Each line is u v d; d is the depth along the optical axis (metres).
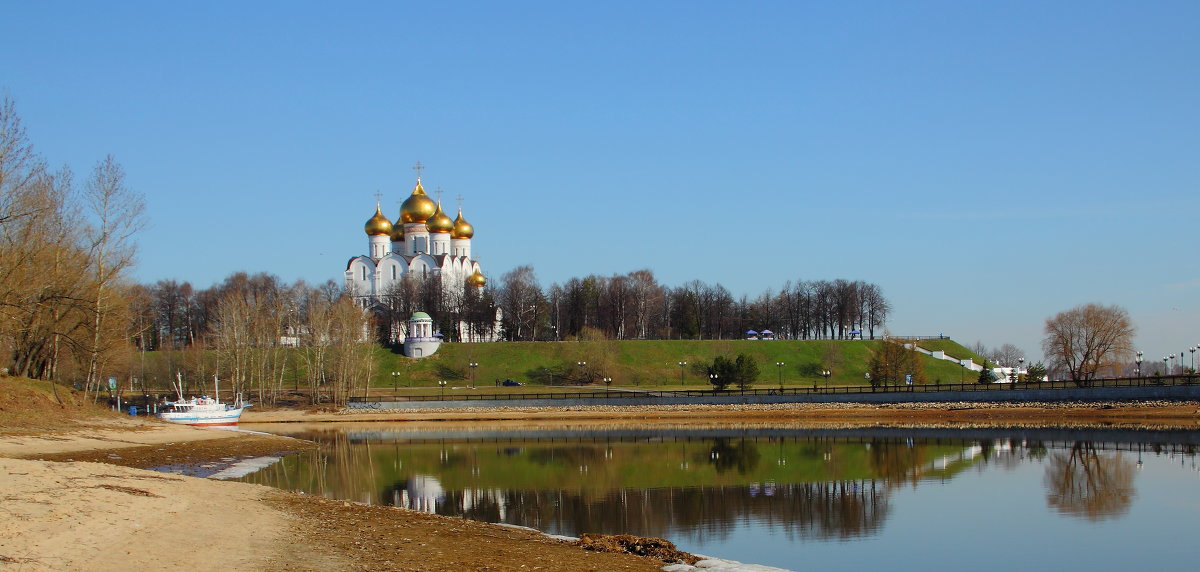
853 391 126.44
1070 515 47.62
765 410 118.94
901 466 67.44
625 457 75.75
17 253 67.38
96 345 80.56
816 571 36.06
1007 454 74.44
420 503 51.06
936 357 171.88
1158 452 74.56
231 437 83.88
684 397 124.00
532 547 32.34
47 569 23.06
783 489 56.81
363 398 133.00
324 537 32.03
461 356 172.75
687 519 46.78
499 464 70.69
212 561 26.25
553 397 126.88
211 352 150.00
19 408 72.19
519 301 197.50
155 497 36.38
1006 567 37.06
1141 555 39.09
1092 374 130.62
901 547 40.41
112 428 76.38
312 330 141.00
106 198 80.75
